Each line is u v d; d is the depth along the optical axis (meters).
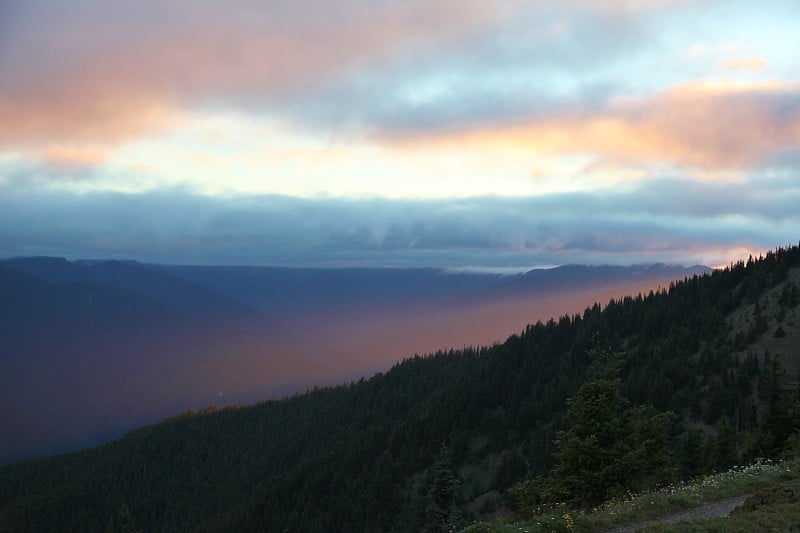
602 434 29.70
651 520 19.44
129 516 121.38
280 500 133.62
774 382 54.12
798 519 16.28
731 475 24.98
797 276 131.50
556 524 18.72
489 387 134.88
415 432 132.12
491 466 111.25
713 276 150.25
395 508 111.12
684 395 101.75
